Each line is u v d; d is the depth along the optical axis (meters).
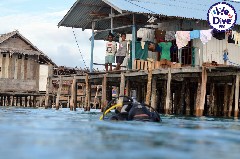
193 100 22.83
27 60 36.06
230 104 19.44
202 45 22.23
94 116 13.70
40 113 15.74
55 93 36.41
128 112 10.45
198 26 23.45
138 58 22.20
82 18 25.55
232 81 19.28
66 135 5.91
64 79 25.34
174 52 23.41
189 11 23.30
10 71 35.41
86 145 4.79
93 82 24.45
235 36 20.78
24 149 4.35
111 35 22.70
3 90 35.00
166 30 24.52
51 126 7.66
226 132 7.48
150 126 8.28
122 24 26.11
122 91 20.30
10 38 35.22
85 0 23.33
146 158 3.91
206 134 6.78
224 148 4.89
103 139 5.47
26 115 12.98
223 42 22.59
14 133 6.02
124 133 6.43
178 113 22.81
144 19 24.55
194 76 18.64
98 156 3.97
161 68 19.70
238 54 23.08
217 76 19.19
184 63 22.94
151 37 23.38
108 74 21.44
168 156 4.07
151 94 20.02
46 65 36.88
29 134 5.91
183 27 23.75
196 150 4.61
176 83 22.78
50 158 3.81
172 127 8.40
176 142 5.33
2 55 35.19
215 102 21.92
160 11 22.08
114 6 21.42
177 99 23.28
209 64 18.02
